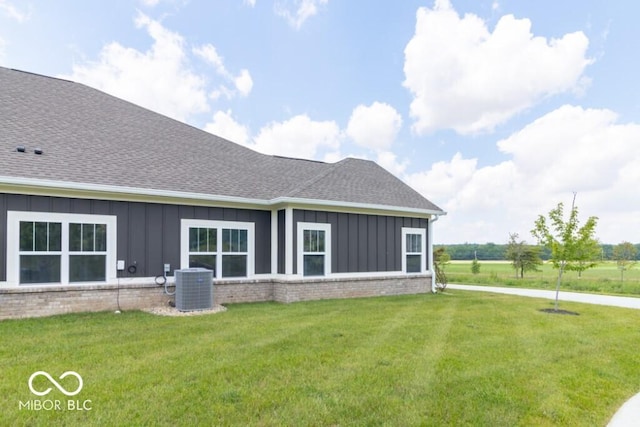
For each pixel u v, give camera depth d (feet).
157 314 29.91
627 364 19.40
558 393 15.33
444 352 20.24
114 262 31.63
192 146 45.34
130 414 12.43
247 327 25.17
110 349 19.38
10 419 11.96
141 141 40.91
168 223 34.47
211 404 13.30
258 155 51.83
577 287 65.77
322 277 40.52
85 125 38.68
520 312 34.30
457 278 84.79
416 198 51.19
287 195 38.78
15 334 22.48
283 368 17.08
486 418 12.91
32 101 37.99
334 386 15.17
